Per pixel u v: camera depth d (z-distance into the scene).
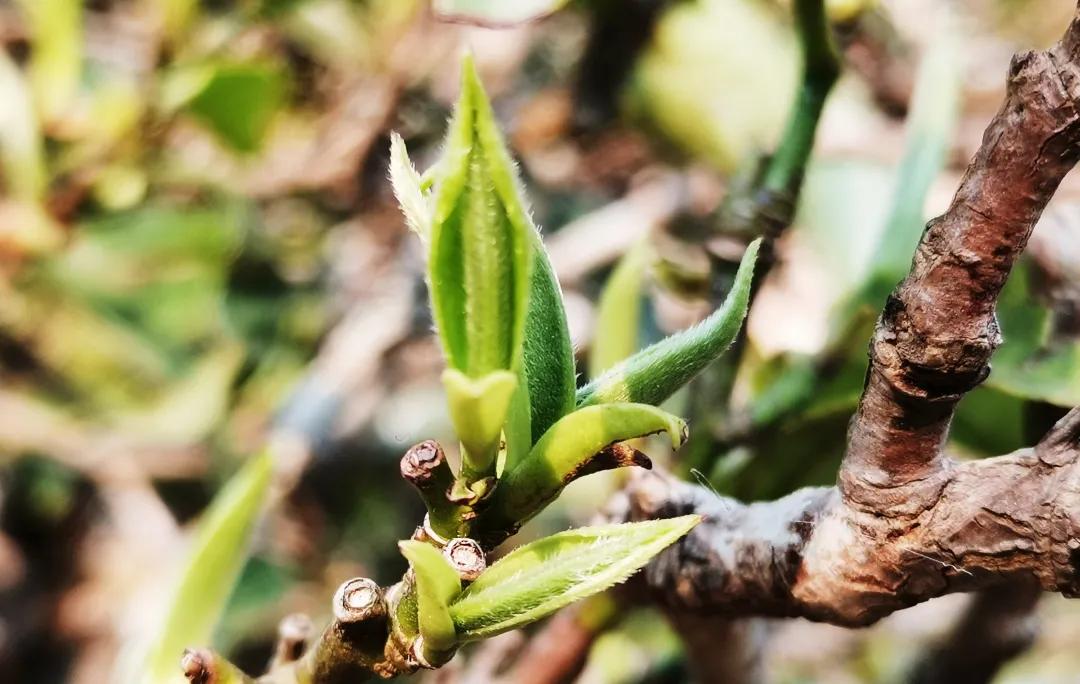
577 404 0.22
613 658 0.44
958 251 0.21
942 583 0.23
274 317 0.62
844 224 0.42
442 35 0.55
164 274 0.61
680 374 0.22
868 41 0.52
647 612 0.45
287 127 0.59
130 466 0.61
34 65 0.50
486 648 0.36
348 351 0.55
